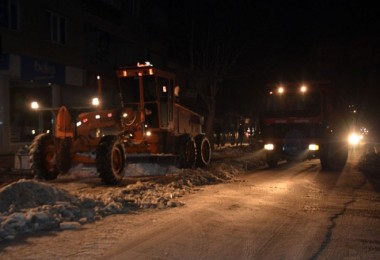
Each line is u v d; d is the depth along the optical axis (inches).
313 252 249.0
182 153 610.9
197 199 406.3
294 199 409.4
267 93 760.3
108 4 1067.9
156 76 573.3
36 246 254.4
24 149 580.7
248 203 387.5
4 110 761.6
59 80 893.2
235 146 1332.4
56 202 342.3
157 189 441.4
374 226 307.0
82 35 973.2
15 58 776.9
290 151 743.7
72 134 523.5
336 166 751.7
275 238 276.5
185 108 669.9
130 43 1255.5
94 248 251.6
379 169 698.2
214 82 1207.6
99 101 573.9
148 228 297.6
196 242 266.5
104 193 417.7
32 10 821.2
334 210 359.6
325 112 729.0
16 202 328.8
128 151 550.0
